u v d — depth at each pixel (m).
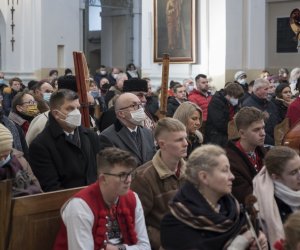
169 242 2.98
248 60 16.20
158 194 3.84
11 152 4.09
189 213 2.93
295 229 2.53
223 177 2.98
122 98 5.04
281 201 3.60
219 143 8.34
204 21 15.63
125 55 23.31
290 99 7.86
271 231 3.51
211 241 2.88
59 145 4.56
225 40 15.50
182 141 3.82
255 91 7.75
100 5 22.50
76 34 20.69
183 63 15.91
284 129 6.89
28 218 3.63
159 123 3.88
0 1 20.72
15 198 3.58
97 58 27.47
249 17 16.20
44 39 19.86
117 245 3.51
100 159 3.46
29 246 3.63
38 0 19.91
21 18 20.34
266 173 3.68
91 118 6.88
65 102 4.56
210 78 15.35
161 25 16.19
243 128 4.23
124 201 3.62
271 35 17.47
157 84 16.23
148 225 3.85
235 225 2.95
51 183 4.46
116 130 5.07
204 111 10.30
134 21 22.94
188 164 3.07
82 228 3.40
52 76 16.03
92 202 3.46
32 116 6.61
